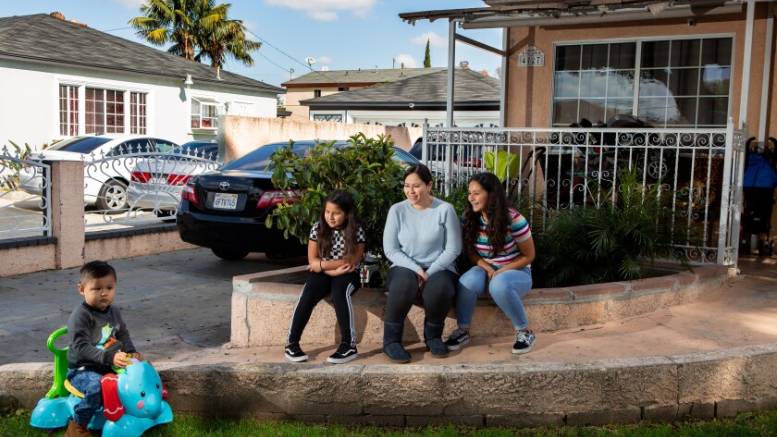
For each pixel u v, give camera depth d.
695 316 5.12
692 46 8.04
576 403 3.83
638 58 8.33
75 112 18.62
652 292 5.23
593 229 5.57
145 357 4.73
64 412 3.77
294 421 3.93
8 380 4.02
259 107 25.12
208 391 3.96
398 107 25.61
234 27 33.78
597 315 5.00
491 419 3.84
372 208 5.12
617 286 5.06
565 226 5.63
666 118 8.27
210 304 6.33
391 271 4.55
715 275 5.79
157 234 8.96
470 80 27.12
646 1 6.81
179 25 33.62
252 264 8.31
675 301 5.39
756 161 7.44
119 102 19.83
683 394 3.91
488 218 4.61
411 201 4.62
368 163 5.29
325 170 5.21
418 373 3.83
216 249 8.40
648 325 4.93
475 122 24.53
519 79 9.02
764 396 4.05
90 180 11.70
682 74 8.12
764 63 7.62
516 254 4.67
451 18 7.69
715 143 6.46
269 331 4.84
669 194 5.98
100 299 3.80
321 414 3.92
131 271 7.79
